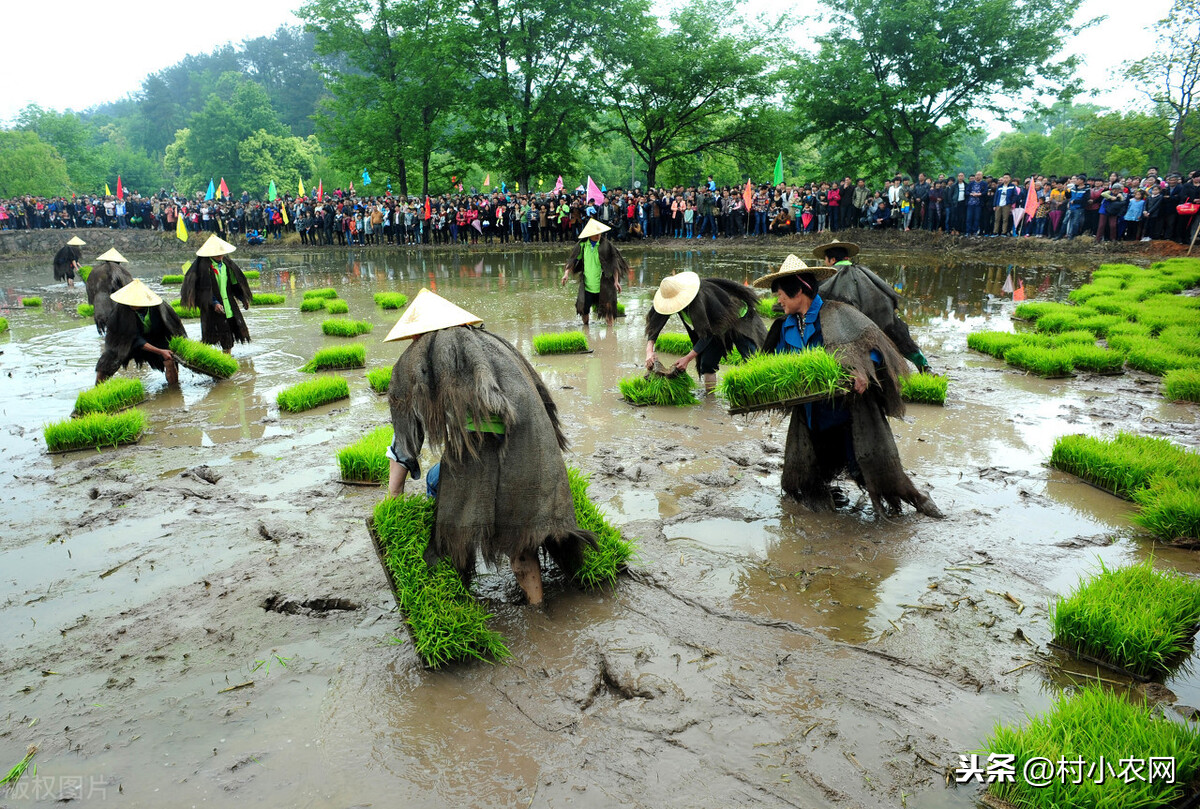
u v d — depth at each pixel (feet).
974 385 28.78
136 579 14.79
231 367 32.55
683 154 131.44
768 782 9.07
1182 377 26.55
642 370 32.53
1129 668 11.23
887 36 106.42
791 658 11.71
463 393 11.93
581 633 12.58
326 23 136.67
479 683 11.28
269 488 19.70
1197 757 8.75
